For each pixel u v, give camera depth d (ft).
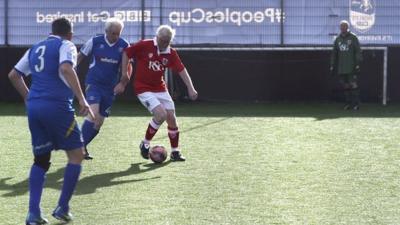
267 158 47.83
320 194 37.04
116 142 55.36
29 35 84.43
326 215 32.65
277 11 83.35
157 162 46.16
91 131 47.44
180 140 56.18
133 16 83.76
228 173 42.78
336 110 77.97
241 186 39.04
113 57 47.29
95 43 47.37
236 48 83.66
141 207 34.24
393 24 82.79
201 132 60.49
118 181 40.60
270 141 55.26
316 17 83.41
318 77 87.35
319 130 61.21
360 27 83.15
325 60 87.10
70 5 83.92
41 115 30.63
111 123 66.28
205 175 42.24
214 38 83.71
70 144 31.42
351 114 73.72
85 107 30.53
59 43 30.96
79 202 35.29
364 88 87.20
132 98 88.02
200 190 38.06
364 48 82.99
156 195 36.88
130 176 42.11
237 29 83.66
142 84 47.03
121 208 34.04
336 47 79.10
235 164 45.73
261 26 83.61
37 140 31.27
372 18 82.89
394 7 82.74
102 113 48.16
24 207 34.14
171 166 45.27
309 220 31.76
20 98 88.43
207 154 49.67
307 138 56.70
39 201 31.07
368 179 40.88
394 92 87.04
